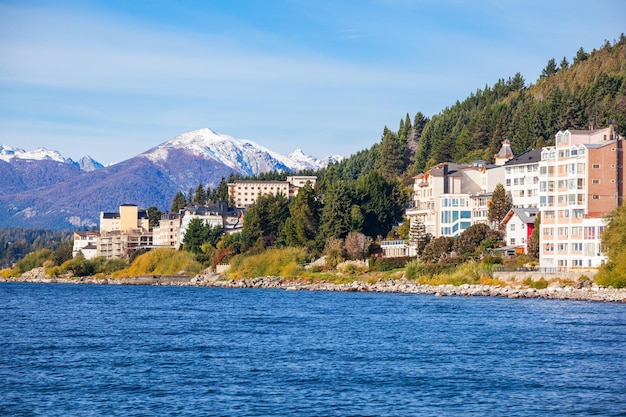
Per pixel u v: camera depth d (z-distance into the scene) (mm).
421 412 81250
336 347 121062
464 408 82875
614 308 176125
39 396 87875
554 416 80062
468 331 137875
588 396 87750
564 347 119062
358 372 100500
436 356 111938
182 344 125188
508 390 90438
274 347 121312
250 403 84812
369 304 198750
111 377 97750
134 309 197000
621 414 80812
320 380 95875
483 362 107062
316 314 173500
